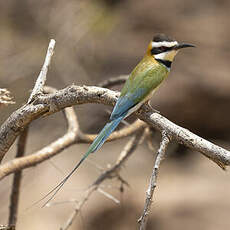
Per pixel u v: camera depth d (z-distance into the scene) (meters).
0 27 19.75
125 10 20.02
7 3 21.23
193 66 17.09
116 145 16.03
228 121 16.47
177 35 18.69
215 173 15.12
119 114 5.98
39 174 13.76
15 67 17.64
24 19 19.91
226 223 12.84
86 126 16.00
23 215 12.63
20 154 7.75
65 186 13.51
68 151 15.11
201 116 16.34
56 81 17.38
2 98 5.53
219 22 19.02
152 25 19.31
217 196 13.84
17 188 7.65
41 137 15.45
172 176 14.98
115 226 12.77
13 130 5.38
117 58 18.12
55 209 12.88
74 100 5.17
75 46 18.42
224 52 17.84
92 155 15.20
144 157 15.59
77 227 12.53
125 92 6.48
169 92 16.11
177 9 19.67
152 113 4.89
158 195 13.89
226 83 16.41
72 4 19.86
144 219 4.27
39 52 18.38
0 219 12.33
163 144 4.63
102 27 19.31
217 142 16.64
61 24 19.20
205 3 19.86
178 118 16.28
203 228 12.89
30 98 5.29
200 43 18.23
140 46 18.53
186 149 16.22
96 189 7.16
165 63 7.05
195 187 14.31
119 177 7.45
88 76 17.58
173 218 13.10
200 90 16.22
